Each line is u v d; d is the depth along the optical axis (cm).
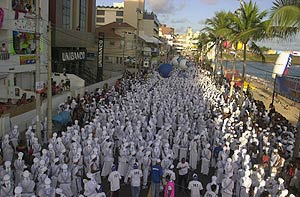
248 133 1731
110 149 1400
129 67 5422
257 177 1227
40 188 1043
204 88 3753
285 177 1400
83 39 4362
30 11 2788
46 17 2994
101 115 1981
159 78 4231
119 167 1365
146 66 5931
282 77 2641
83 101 2323
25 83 2873
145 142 1534
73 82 3241
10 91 2547
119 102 2488
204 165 1493
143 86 3322
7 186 1020
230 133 1800
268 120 2230
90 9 4728
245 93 3578
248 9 2755
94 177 1118
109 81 3775
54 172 1195
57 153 1372
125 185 1343
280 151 1514
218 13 3875
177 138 1653
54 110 2309
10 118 1777
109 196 1242
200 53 8512
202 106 2566
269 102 4059
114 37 5656
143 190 1309
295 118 3180
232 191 1198
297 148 1507
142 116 2028
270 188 1176
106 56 5725
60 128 1923
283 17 1248
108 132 1664
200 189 1096
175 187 1342
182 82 4053
